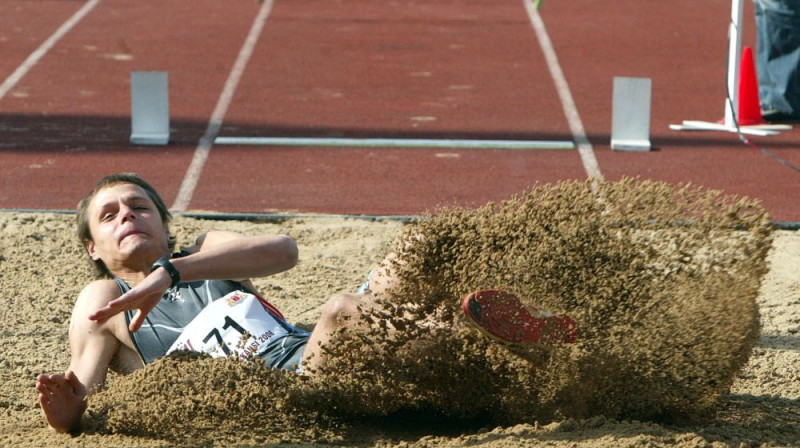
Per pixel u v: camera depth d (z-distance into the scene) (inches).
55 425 468.1
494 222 478.3
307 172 1169.4
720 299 459.5
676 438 425.4
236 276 482.3
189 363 483.5
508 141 1305.4
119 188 529.7
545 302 460.8
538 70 1745.8
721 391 470.6
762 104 1427.2
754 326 468.4
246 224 959.0
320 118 1438.2
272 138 1311.5
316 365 473.7
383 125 1397.6
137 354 510.0
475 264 464.4
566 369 447.8
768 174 1155.9
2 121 1407.5
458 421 484.4
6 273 786.2
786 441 446.0
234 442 453.7
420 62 1795.0
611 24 2102.6
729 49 1318.9
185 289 513.3
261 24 2100.1
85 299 508.4
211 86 1628.9
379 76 1697.8
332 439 461.1
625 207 476.4
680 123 1418.6
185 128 1380.4
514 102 1539.1
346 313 468.8
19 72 1704.0
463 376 464.1
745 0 2304.4
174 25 2090.3
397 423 485.7
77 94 1574.8
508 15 2193.7
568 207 477.4
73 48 1882.4
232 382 470.9
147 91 1291.8
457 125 1401.3
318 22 2123.5
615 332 451.2
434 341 462.0
